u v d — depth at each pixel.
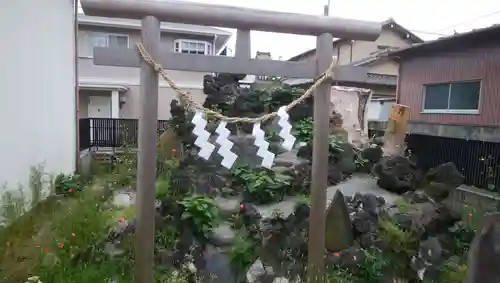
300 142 7.70
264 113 7.94
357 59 17.55
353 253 3.77
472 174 7.08
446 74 8.75
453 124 8.17
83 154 9.59
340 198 4.05
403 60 10.20
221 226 4.54
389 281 3.70
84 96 13.66
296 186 6.13
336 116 9.27
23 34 5.93
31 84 6.25
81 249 3.67
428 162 8.16
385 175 6.54
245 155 6.69
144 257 2.92
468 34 7.59
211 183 5.98
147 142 2.85
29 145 6.12
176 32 14.24
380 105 14.79
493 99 7.51
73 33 8.72
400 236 4.05
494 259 2.72
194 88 14.48
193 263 3.66
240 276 3.55
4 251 3.80
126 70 14.11
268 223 4.13
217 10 2.88
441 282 3.83
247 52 3.03
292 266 3.59
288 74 3.12
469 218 5.41
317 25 3.08
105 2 2.70
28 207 5.43
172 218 4.19
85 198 5.83
